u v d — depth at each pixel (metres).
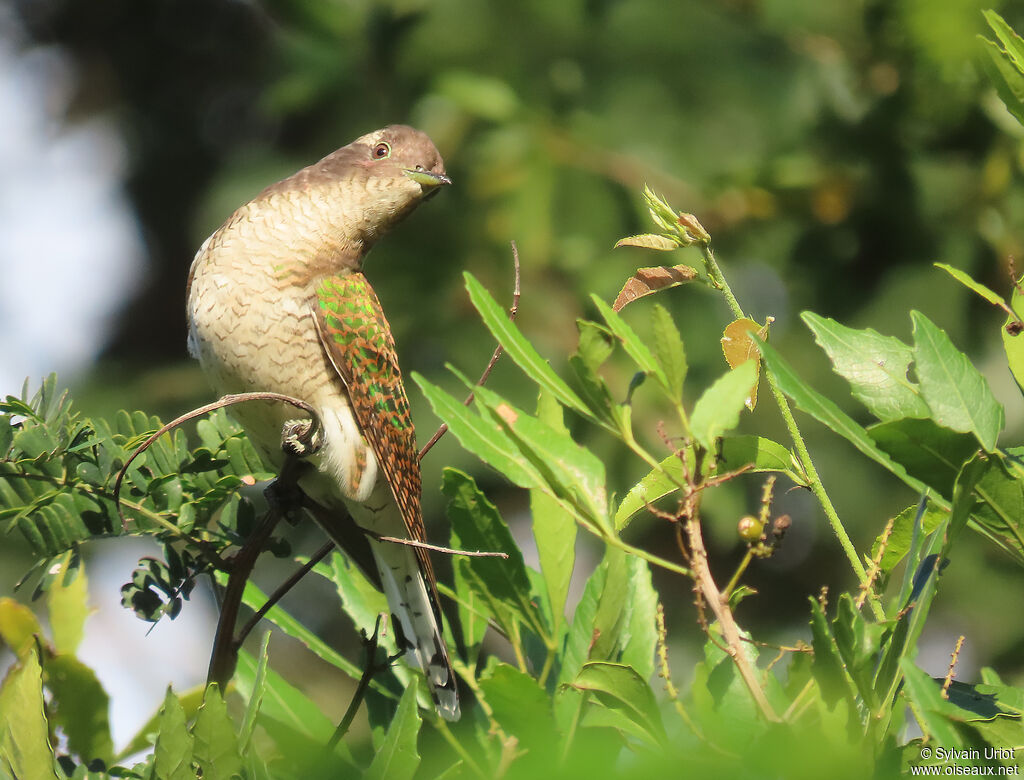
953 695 4.18
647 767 3.53
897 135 12.84
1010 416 11.95
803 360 12.66
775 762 3.52
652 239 4.45
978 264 12.55
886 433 3.75
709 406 3.60
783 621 13.62
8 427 4.95
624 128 13.60
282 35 14.48
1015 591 11.95
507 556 4.71
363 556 6.33
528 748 4.46
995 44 4.34
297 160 15.22
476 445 3.73
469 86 13.27
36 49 18.95
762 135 13.69
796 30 13.81
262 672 4.30
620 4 13.93
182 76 18.44
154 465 5.25
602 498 3.71
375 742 5.24
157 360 17.31
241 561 5.00
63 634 5.52
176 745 3.97
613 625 4.72
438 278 13.09
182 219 18.17
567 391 3.79
